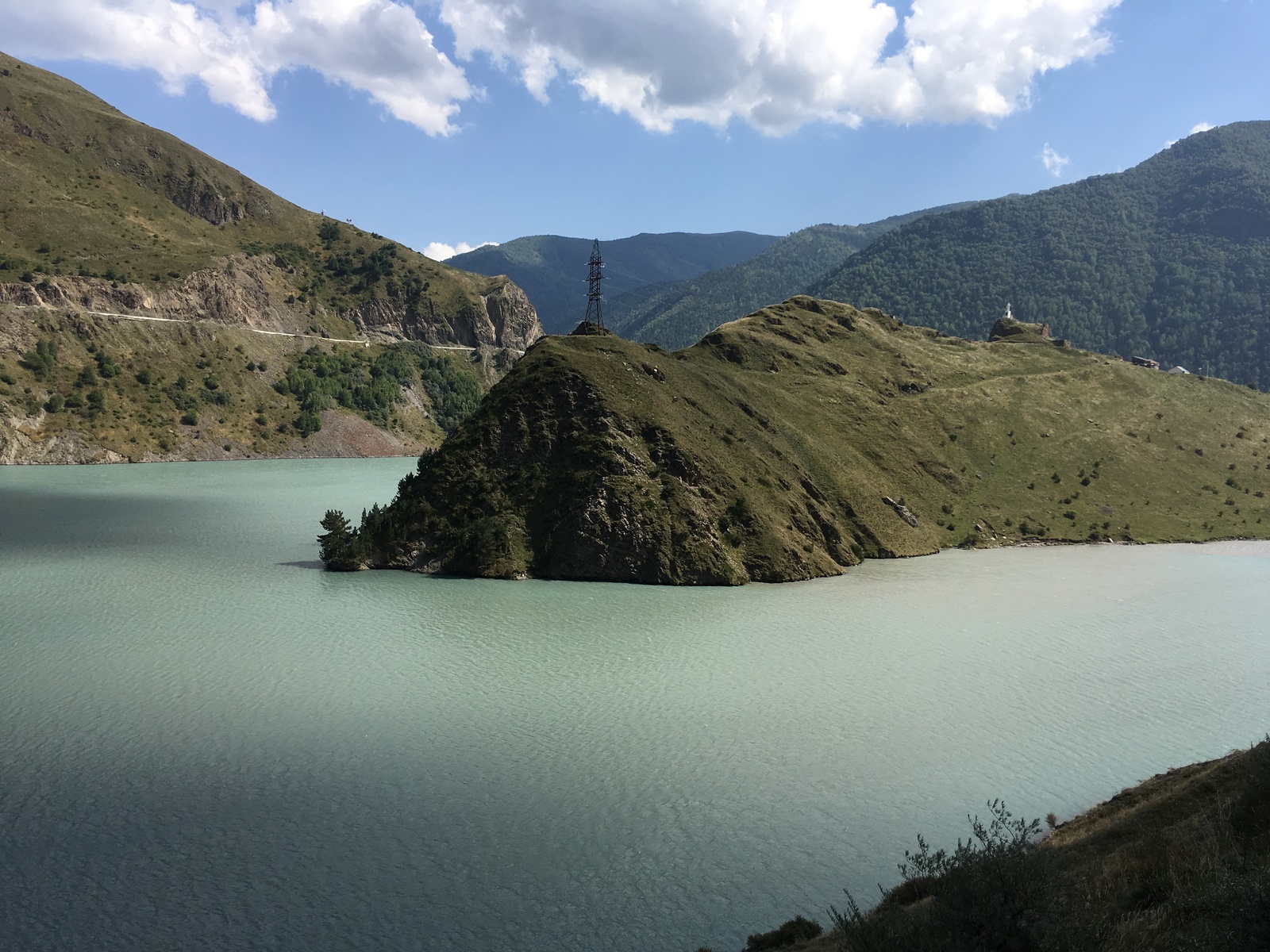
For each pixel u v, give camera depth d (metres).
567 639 79.12
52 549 117.81
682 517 108.38
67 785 48.53
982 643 81.12
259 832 44.06
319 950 34.81
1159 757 55.19
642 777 51.28
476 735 57.00
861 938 27.39
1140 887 30.47
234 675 67.56
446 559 107.50
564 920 37.25
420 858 42.00
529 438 117.88
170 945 35.00
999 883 26.33
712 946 35.53
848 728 59.47
